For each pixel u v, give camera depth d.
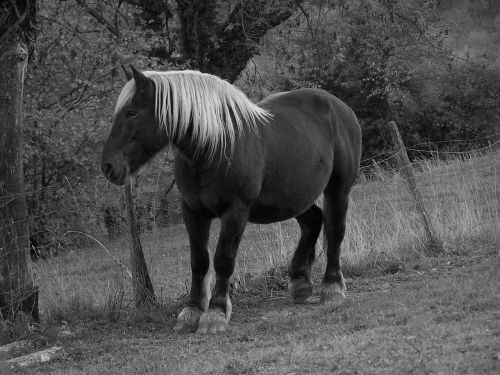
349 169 11.27
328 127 11.01
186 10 14.95
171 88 9.20
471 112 35.34
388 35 16.75
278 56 16.86
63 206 17.80
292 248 13.72
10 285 9.98
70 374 8.18
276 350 8.02
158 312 10.74
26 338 9.77
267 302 11.59
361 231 14.27
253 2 15.62
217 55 16.39
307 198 10.41
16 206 10.05
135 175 9.27
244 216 9.57
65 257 16.25
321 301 11.08
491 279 10.17
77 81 18.84
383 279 12.35
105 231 17.53
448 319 8.27
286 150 10.06
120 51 18.27
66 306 11.05
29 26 10.19
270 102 10.88
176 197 17.03
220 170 9.32
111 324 10.43
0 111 9.95
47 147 19.17
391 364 6.76
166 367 7.99
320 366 7.11
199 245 9.95
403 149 14.39
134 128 9.05
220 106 9.36
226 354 8.26
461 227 14.66
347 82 30.12
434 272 12.23
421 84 33.22
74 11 18.44
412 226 14.91
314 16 17.23
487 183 21.44
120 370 8.18
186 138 9.25
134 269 11.23
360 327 8.70
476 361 6.37
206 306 10.10
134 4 18.75
